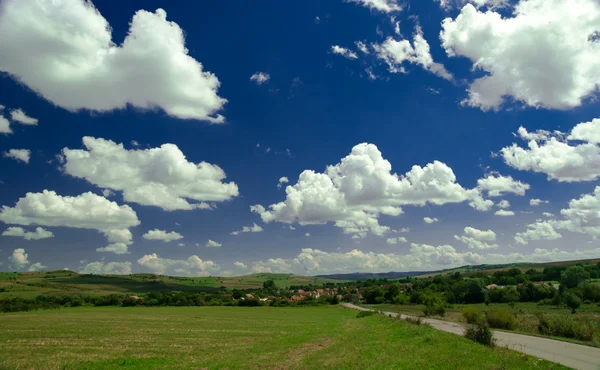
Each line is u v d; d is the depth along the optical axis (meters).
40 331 55.38
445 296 141.88
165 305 165.88
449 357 21.28
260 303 166.50
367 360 24.08
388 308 130.00
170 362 29.41
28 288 196.50
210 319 87.00
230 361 29.28
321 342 41.00
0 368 27.14
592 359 21.78
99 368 27.19
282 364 27.45
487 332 27.59
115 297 164.38
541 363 19.77
